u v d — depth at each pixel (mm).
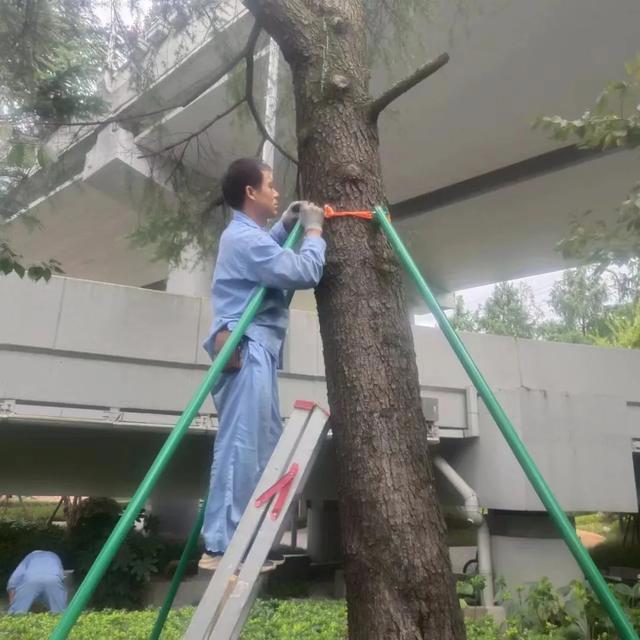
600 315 16031
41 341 6551
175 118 9312
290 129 6156
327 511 11500
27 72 4883
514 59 9305
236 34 5879
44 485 8016
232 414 2260
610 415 8023
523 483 7383
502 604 5426
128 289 7055
